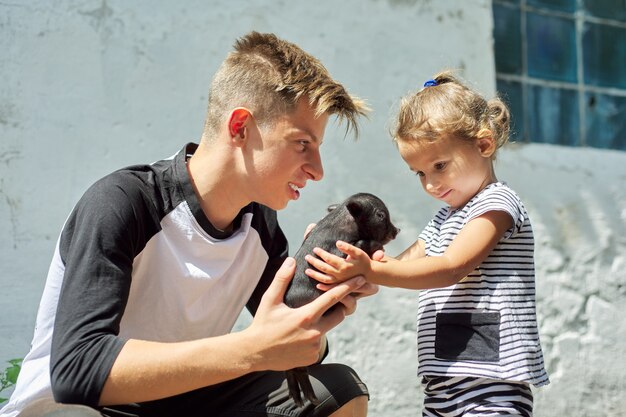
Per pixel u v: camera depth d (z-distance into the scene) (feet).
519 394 10.34
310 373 10.44
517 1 20.03
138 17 15.46
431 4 18.28
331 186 16.71
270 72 9.54
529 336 10.50
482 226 10.46
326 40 17.15
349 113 10.05
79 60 14.89
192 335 9.98
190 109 15.71
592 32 20.93
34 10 14.64
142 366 8.32
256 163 9.59
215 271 9.90
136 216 9.27
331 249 9.75
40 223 14.28
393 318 16.90
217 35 16.10
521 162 18.81
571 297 18.65
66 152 14.61
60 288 9.21
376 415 16.47
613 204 19.53
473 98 11.29
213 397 10.29
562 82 20.40
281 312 8.82
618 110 21.08
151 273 9.57
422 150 10.98
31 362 9.28
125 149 15.08
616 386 18.74
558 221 18.86
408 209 17.33
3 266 13.96
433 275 9.94
